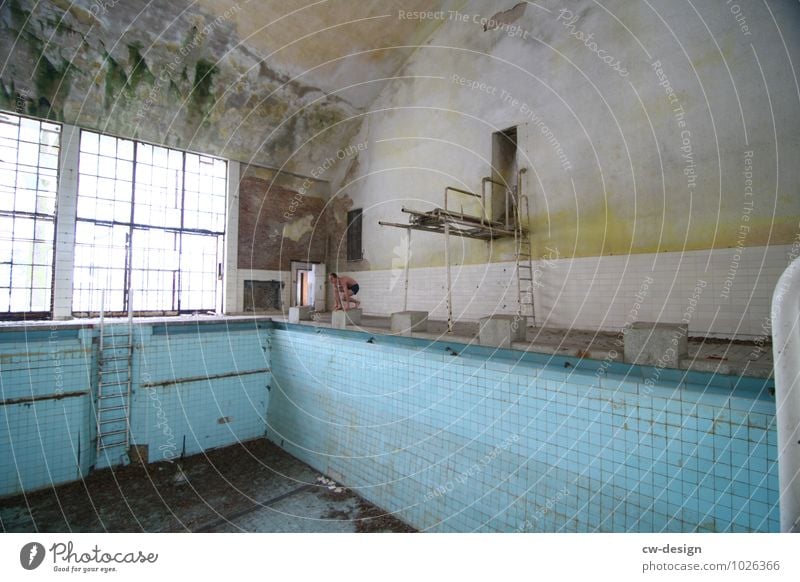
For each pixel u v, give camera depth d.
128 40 6.37
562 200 5.81
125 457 6.04
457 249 7.23
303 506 5.12
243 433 7.13
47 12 5.71
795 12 4.09
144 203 7.49
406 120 8.28
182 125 7.55
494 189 6.71
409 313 5.05
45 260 6.44
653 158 4.97
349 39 7.70
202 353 6.75
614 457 3.28
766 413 2.62
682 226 4.73
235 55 7.23
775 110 4.17
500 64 6.64
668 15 4.87
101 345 5.82
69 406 5.54
